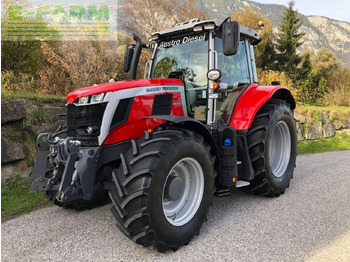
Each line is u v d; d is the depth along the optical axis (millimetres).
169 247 2459
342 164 5918
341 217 3188
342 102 13469
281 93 4324
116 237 2734
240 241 2660
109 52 8219
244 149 3426
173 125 2846
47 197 3264
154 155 2396
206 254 2453
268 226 2961
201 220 2766
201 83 3439
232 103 3629
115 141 2744
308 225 2980
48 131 4762
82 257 2393
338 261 2346
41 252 2471
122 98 2770
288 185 4098
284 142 4223
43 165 2861
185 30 3547
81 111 2729
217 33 3449
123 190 2365
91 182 2508
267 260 2354
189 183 2826
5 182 3971
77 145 2611
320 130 9453
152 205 2312
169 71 3744
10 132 4309
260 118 3670
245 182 3369
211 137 2904
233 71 3803
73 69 7480
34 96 5398
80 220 3119
